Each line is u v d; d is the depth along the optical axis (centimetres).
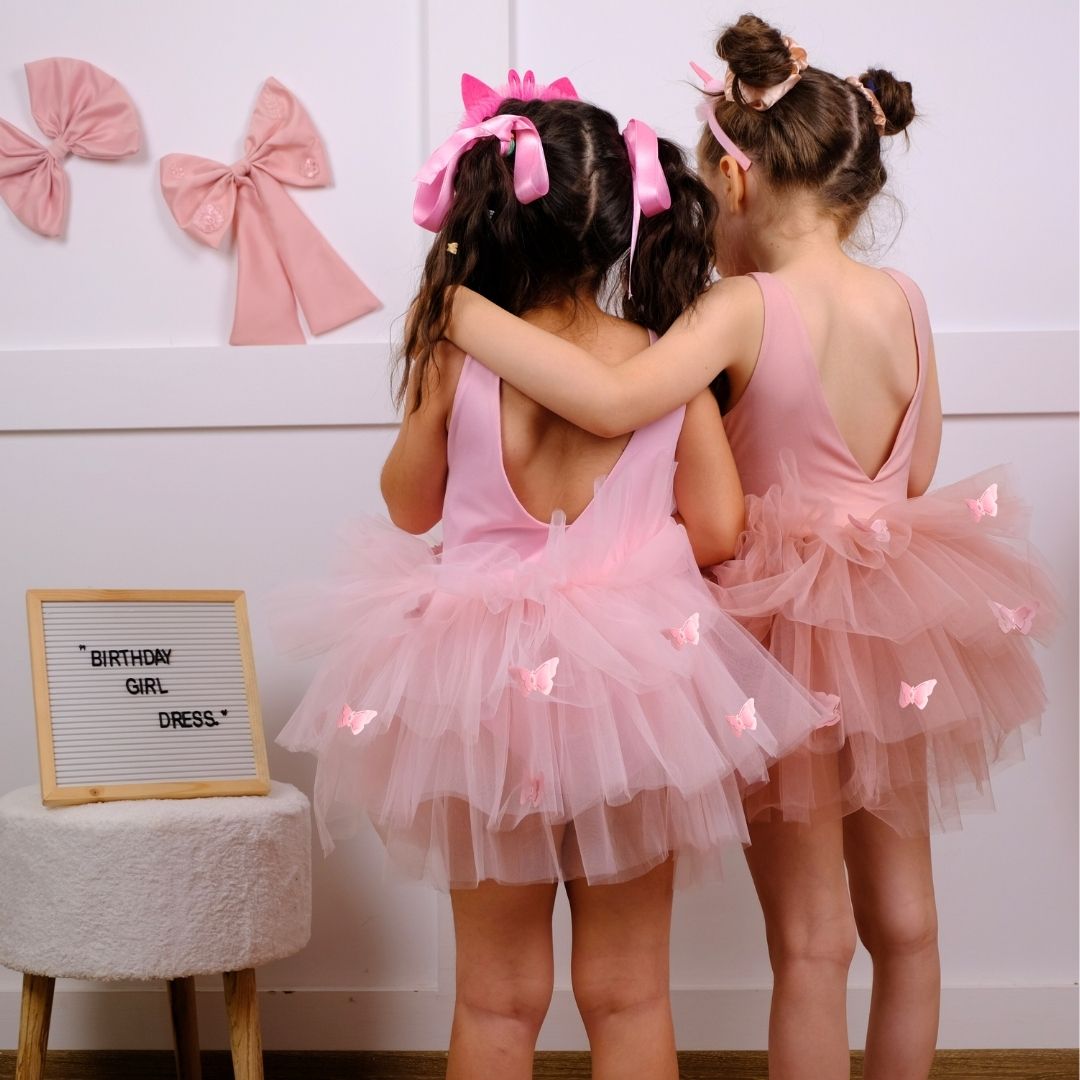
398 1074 194
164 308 208
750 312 132
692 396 125
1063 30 210
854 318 138
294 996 202
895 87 150
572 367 119
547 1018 202
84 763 162
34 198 206
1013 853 205
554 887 129
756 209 144
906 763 133
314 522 205
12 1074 191
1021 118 210
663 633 119
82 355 205
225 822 156
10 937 154
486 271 129
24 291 207
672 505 131
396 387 203
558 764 116
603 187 127
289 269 206
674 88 209
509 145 126
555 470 126
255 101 208
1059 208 210
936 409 150
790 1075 132
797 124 140
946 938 205
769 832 136
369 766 124
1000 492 143
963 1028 203
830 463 136
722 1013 202
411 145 209
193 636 176
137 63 209
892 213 208
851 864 147
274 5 210
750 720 118
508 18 207
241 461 206
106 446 206
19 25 209
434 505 135
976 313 209
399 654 120
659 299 131
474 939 125
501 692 115
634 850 119
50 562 205
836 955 133
